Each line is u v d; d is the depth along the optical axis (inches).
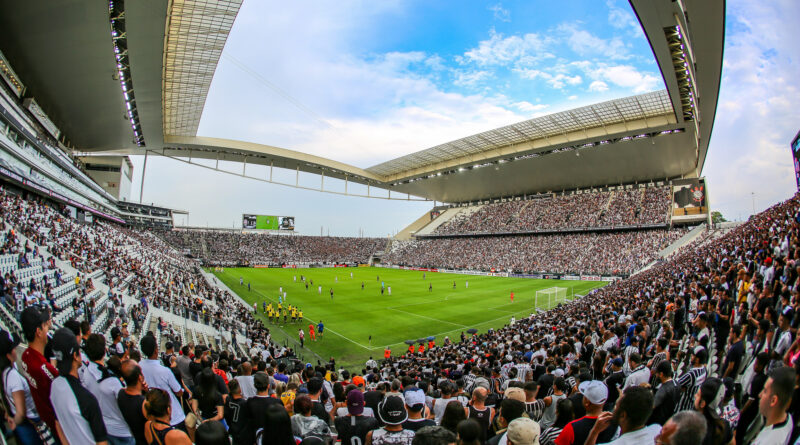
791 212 734.5
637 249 2496.3
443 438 129.9
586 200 3154.5
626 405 130.9
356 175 3688.5
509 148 2795.3
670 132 2244.1
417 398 183.3
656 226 2610.7
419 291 2039.9
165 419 163.0
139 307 926.4
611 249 2613.2
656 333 538.3
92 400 153.0
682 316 522.9
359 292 1995.6
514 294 1919.3
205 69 1658.5
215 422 138.8
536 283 2351.1
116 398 172.7
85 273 992.2
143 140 2534.5
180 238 3553.2
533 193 3612.2
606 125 2325.3
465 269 3031.5
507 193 3737.7
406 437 172.2
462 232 3693.4
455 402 181.9
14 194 1341.0
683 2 1016.2
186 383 314.3
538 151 2711.6
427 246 3811.5
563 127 2391.7
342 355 1002.7
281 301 1706.4
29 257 866.8
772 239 542.0
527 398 240.5
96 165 3297.2
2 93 1213.1
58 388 148.8
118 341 323.6
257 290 2030.0
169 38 1417.3
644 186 2987.2
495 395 323.3
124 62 1487.5
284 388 338.0
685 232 2461.9
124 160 3452.3
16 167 1294.3
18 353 230.8
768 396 131.0
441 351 808.9
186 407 241.3
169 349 405.4
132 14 1152.8
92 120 2047.2
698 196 2640.3
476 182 3572.8
